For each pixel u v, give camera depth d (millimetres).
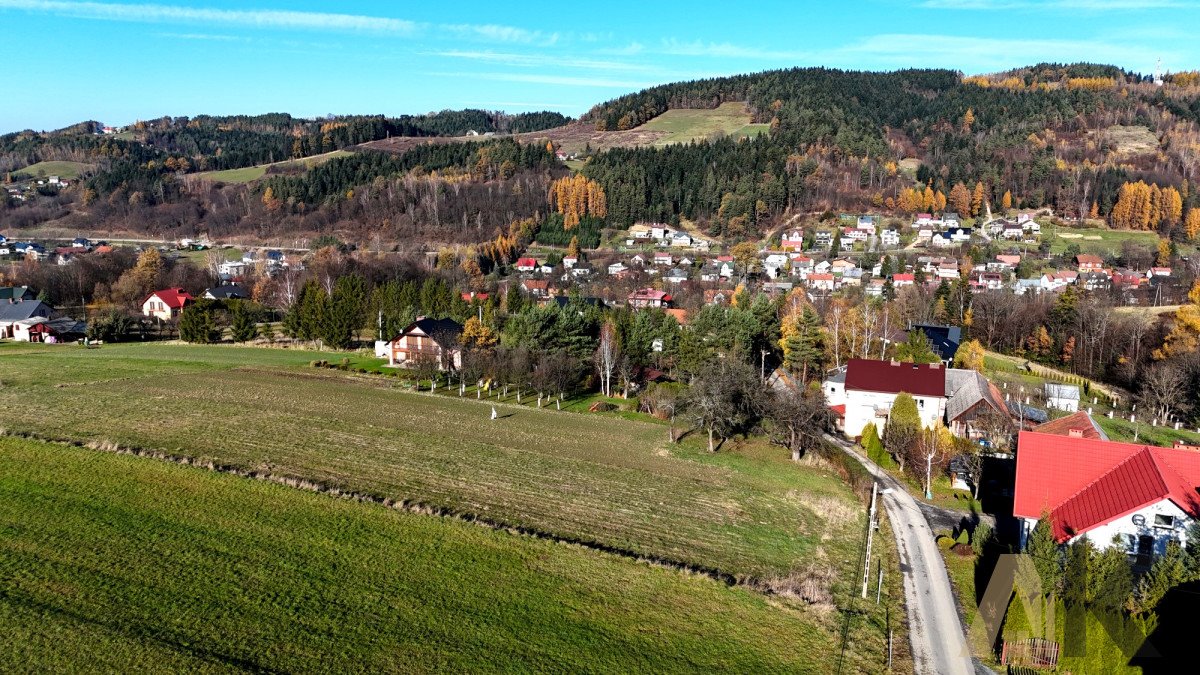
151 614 28078
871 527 40906
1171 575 30016
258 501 40188
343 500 41312
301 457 49562
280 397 68812
